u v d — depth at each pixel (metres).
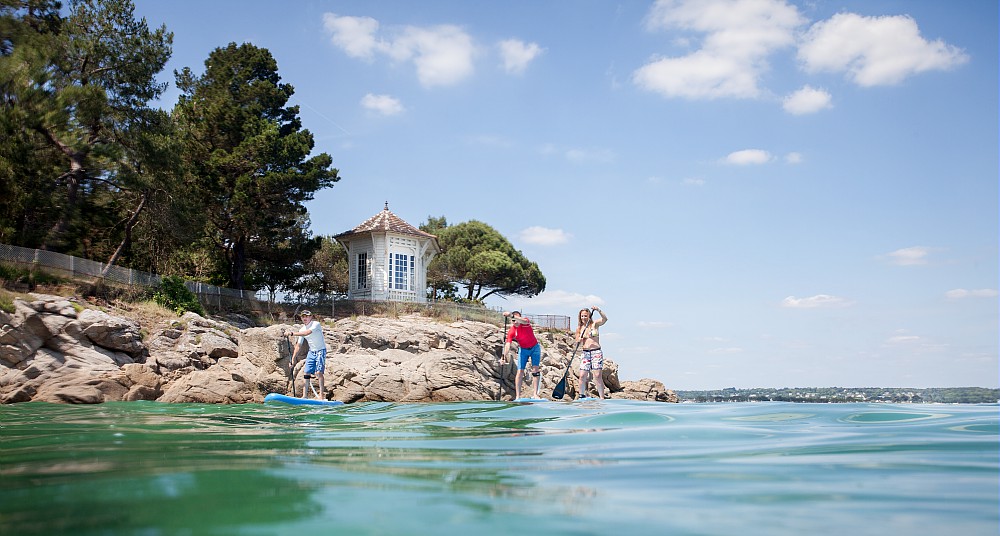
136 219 26.50
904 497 2.60
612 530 2.11
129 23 25.81
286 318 29.84
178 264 32.22
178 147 25.94
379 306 33.78
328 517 2.29
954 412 6.66
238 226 31.17
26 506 2.51
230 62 34.50
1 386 15.65
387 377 18.89
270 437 5.61
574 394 28.11
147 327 20.78
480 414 8.05
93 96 22.09
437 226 59.50
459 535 2.04
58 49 22.80
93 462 3.82
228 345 19.69
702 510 2.39
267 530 2.11
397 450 4.46
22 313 16.83
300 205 33.78
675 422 6.09
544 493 2.74
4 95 20.97
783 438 4.78
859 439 4.60
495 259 51.25
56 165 23.08
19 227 22.95
